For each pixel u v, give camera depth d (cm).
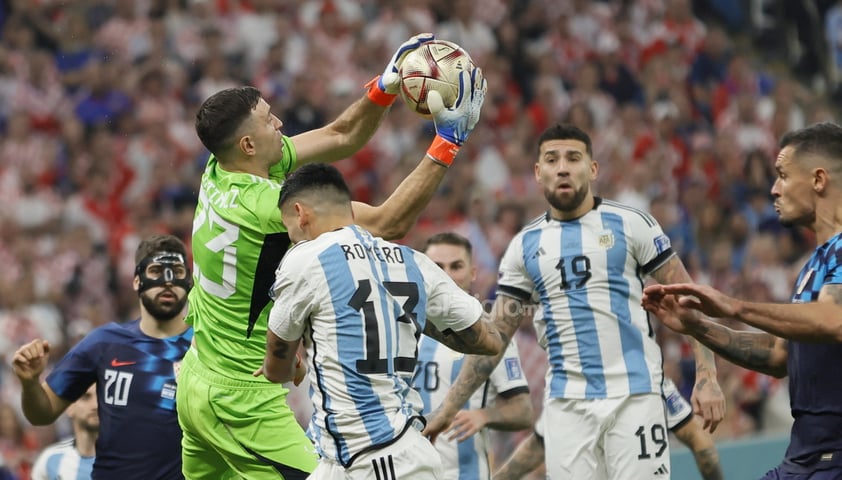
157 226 4712
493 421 2255
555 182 2209
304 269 1598
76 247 4594
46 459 2575
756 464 3316
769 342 1748
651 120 5594
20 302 4341
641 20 6138
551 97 5606
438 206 4691
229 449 1834
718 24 6606
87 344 2200
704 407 2102
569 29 5953
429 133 5188
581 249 2208
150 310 2172
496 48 5788
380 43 5538
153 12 5381
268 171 1862
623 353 2194
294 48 5406
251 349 1822
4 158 4903
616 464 2186
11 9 5281
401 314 1605
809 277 1675
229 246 1789
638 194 5103
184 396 1862
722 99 5941
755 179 5366
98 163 4944
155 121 5038
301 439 1842
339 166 4975
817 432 1661
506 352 2323
